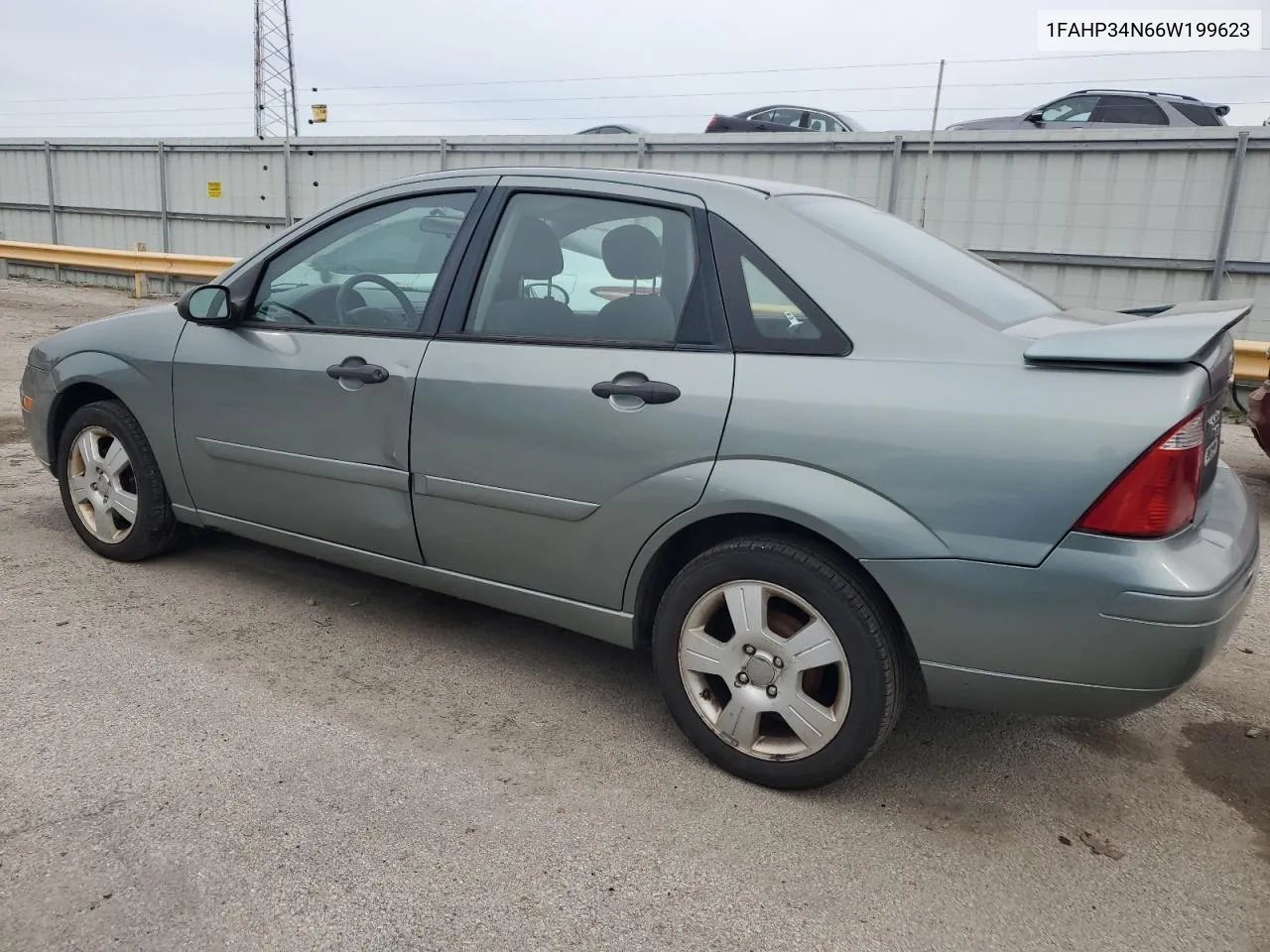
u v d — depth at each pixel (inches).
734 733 105.5
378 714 118.2
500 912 84.6
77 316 516.4
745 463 99.6
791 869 92.6
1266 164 397.1
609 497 108.3
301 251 140.0
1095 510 85.8
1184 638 85.4
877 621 96.6
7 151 807.7
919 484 91.7
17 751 105.1
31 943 78.0
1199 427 86.7
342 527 134.0
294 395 133.3
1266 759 117.2
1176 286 422.9
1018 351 91.5
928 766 113.0
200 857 89.6
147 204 745.0
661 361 105.7
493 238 122.0
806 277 101.6
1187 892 91.9
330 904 84.4
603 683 129.6
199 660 129.7
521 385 113.1
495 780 105.0
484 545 120.9
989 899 89.7
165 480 154.6
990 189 450.9
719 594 105.0
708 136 515.8
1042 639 89.4
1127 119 485.4
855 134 475.2
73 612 142.8
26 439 254.2
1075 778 111.5
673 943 82.0
